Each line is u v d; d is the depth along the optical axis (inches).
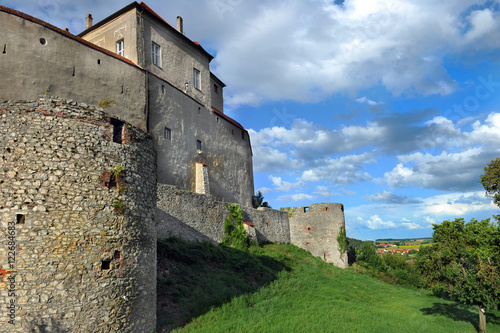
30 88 757.9
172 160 1120.8
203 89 1350.9
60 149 363.3
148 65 1089.4
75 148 370.3
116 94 929.5
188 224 944.3
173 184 1112.2
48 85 786.2
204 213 1011.9
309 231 1494.8
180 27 1302.9
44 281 331.0
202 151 1280.8
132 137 418.3
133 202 401.1
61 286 335.9
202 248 882.8
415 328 715.4
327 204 1497.3
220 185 1370.6
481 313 741.3
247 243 1143.0
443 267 778.8
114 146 397.4
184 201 948.6
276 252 1218.0
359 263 1514.5
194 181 1211.2
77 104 382.6
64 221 349.4
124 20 1089.4
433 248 817.5
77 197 360.8
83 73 860.0
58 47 818.2
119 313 364.2
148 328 396.5
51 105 369.7
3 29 741.9
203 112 1321.4
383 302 1006.4
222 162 1403.8
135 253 392.5
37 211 341.4
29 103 363.3
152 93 1059.9
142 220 410.0
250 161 1664.6
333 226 1473.9
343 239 1455.5
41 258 333.7
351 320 703.1
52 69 799.7
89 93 864.3
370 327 666.8
